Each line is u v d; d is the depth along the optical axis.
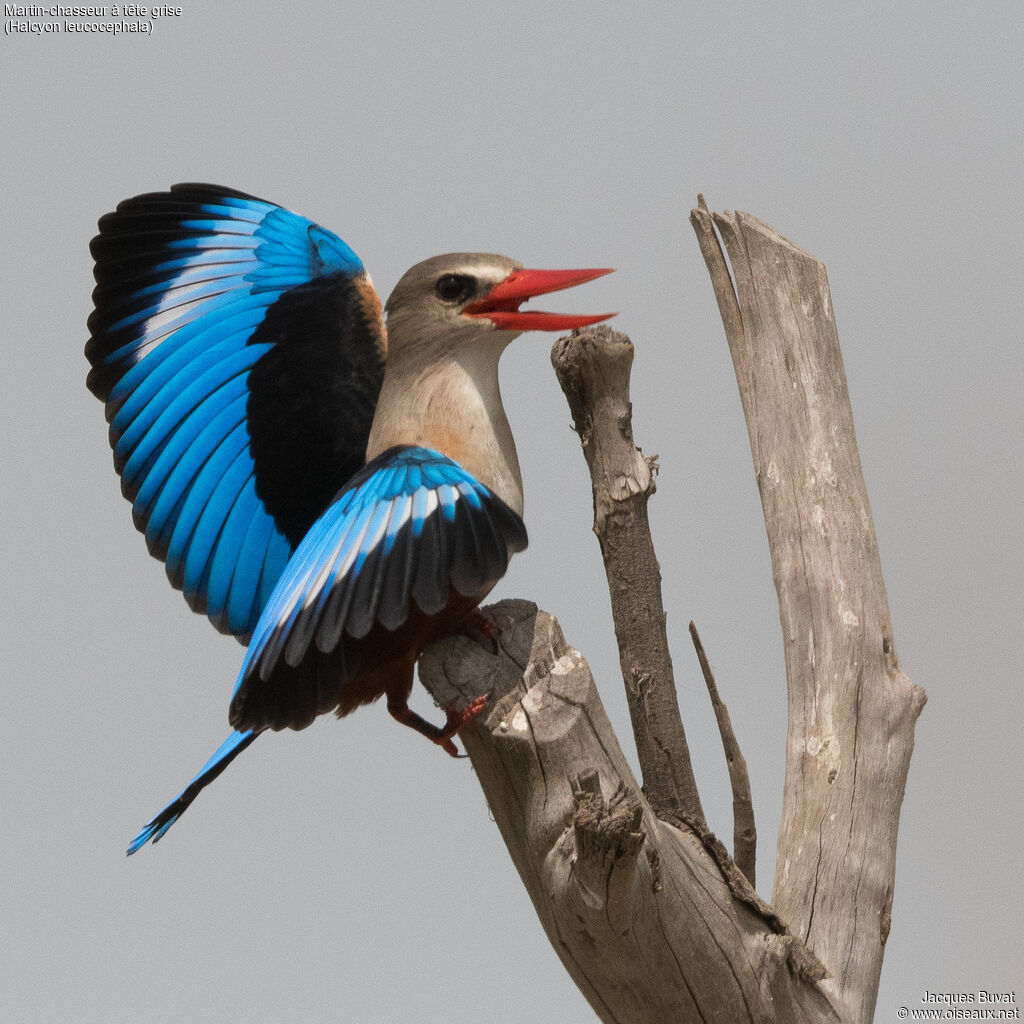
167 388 7.85
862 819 7.26
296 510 7.74
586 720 5.83
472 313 6.82
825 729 7.43
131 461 7.79
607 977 6.09
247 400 7.87
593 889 5.46
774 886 7.35
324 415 7.89
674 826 6.59
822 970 6.73
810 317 7.94
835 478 7.72
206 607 7.64
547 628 6.00
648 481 7.22
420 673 6.01
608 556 7.24
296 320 8.09
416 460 6.06
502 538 5.68
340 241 8.43
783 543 7.73
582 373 7.18
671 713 7.11
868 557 7.63
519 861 6.16
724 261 8.26
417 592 5.50
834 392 7.86
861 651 7.48
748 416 8.02
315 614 5.62
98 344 7.88
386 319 7.02
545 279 6.78
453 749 6.51
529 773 5.82
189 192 8.20
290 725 5.88
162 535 7.70
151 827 6.64
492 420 6.84
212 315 8.01
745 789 7.00
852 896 7.13
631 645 7.18
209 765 6.78
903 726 7.43
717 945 6.23
